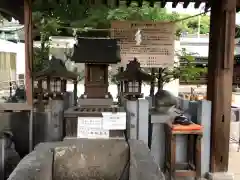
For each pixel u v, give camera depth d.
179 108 5.07
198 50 13.07
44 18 5.75
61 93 4.27
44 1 5.36
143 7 6.25
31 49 3.96
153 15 6.37
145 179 2.30
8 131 3.83
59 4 5.52
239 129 5.98
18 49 12.77
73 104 4.99
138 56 5.33
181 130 3.92
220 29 4.14
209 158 4.29
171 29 5.31
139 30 5.11
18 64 12.95
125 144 3.19
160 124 4.34
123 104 4.52
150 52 5.34
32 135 4.03
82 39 4.14
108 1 5.38
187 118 4.24
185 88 10.83
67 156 3.09
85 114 3.67
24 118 4.05
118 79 4.35
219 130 4.22
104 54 3.99
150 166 2.55
